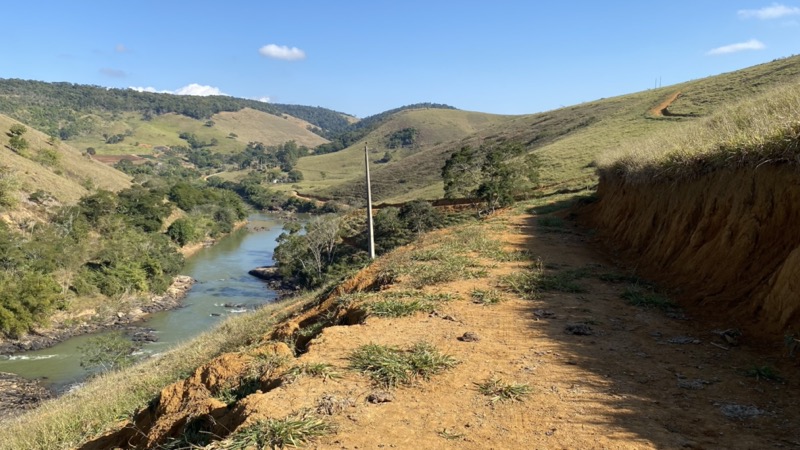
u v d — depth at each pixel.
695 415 3.81
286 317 13.96
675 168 10.41
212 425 4.73
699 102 54.16
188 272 50.34
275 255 48.16
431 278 9.02
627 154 15.80
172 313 36.28
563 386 4.43
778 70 55.09
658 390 4.30
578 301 7.48
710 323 6.12
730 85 57.59
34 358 27.12
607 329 6.12
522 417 3.88
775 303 5.42
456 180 46.66
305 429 3.70
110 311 34.81
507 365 4.98
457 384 4.57
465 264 10.19
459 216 39.69
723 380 4.45
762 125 7.60
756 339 5.34
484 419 3.88
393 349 5.36
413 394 4.39
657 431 3.55
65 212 48.25
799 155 6.24
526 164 44.38
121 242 45.09
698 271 7.80
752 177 7.32
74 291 35.88
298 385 4.58
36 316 31.00
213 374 6.15
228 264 54.59
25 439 9.11
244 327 15.84
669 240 9.64
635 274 9.61
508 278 8.80
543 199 31.61
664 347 5.43
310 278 42.31
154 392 10.05
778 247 6.34
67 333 31.17
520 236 14.74
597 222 17.38
